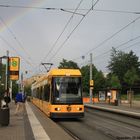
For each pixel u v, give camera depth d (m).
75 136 19.44
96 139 18.30
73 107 29.28
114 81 127.81
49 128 21.92
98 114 41.59
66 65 121.50
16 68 37.31
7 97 26.08
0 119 23.28
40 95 42.03
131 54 163.62
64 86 29.64
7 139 16.67
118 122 29.75
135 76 138.62
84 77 111.00
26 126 23.16
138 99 97.44
